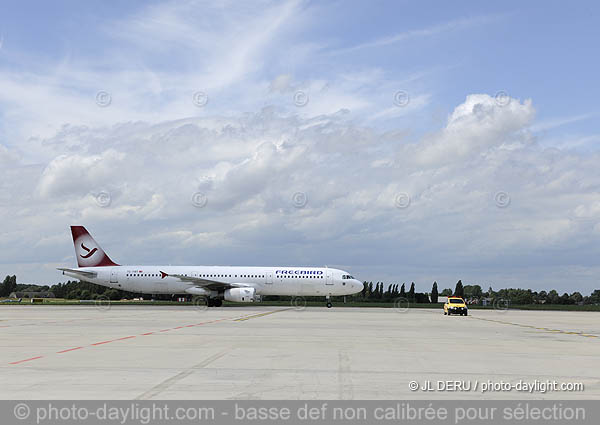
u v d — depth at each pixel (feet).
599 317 190.49
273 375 46.21
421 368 51.62
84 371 47.67
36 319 131.95
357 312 195.93
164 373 46.80
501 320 158.30
